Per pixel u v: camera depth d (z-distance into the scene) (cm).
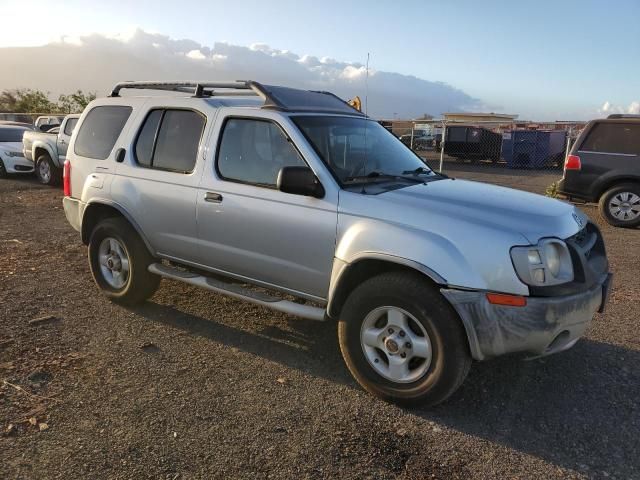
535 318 318
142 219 486
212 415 343
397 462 301
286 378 393
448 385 337
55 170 1434
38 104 4016
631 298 577
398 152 478
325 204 378
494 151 2412
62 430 323
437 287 335
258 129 422
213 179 438
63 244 786
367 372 367
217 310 521
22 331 462
